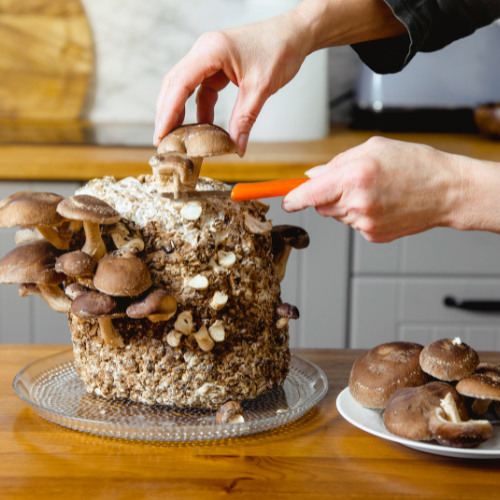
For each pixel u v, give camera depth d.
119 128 2.39
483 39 2.20
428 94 2.25
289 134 2.17
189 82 1.07
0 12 2.40
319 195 1.03
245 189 1.03
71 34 2.44
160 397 1.04
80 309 0.98
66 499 0.91
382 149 1.04
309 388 1.10
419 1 1.18
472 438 0.93
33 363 1.13
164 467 0.95
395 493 0.92
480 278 1.84
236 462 0.96
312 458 0.97
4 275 1.00
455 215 1.06
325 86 2.22
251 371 1.05
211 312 1.03
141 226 1.03
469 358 0.99
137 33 2.46
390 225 1.06
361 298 1.85
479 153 1.86
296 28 1.13
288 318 1.06
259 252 1.06
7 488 0.92
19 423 1.02
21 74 2.46
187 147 1.00
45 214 0.98
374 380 1.01
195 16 2.46
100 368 1.05
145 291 1.00
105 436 1.00
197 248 1.02
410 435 0.95
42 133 2.21
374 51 1.28
